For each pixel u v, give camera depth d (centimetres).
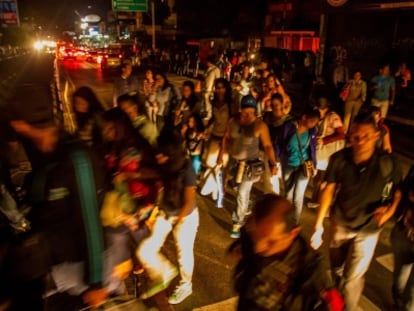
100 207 269
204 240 522
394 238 338
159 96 746
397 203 320
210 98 1152
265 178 530
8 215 416
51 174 246
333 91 1553
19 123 249
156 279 364
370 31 1722
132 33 6272
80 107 411
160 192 345
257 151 497
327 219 586
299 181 504
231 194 671
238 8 3609
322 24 1872
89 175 246
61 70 3181
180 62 3152
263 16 3431
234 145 495
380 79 1084
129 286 398
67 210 246
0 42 6588
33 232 284
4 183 419
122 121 354
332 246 342
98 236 251
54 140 252
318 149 570
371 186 308
